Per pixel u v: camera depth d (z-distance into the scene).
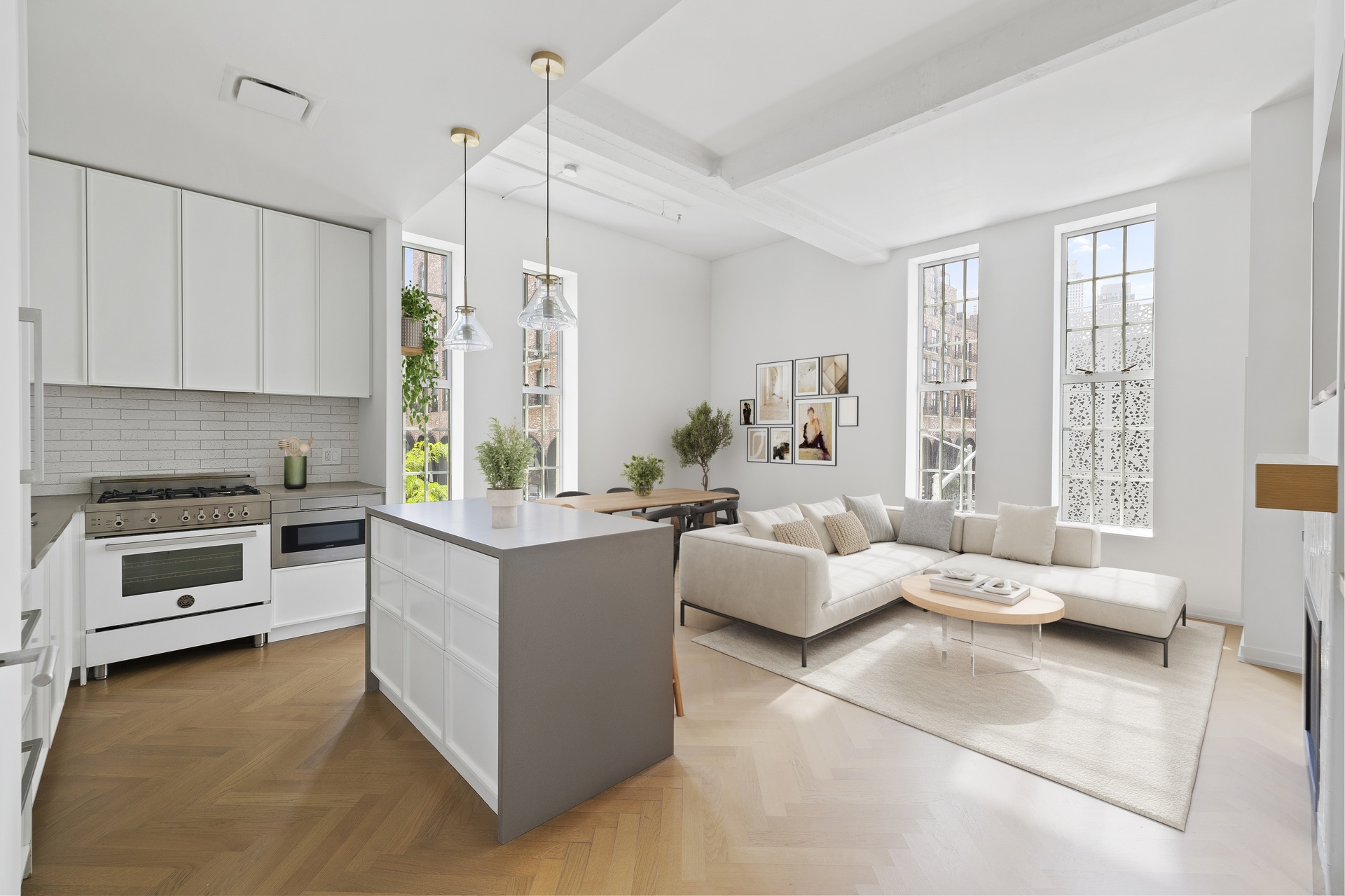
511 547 2.14
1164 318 4.91
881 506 5.77
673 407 8.08
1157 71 3.41
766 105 4.07
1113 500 5.30
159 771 2.51
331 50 2.53
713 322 8.53
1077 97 3.68
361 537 4.34
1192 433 4.79
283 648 3.91
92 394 3.81
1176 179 4.80
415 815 2.26
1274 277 3.68
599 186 6.07
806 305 7.46
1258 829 2.18
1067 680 3.48
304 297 4.31
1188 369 4.80
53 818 2.21
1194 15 2.74
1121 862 2.02
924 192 5.09
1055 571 4.52
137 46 2.48
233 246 4.02
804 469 7.46
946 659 3.84
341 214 4.31
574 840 2.13
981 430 5.93
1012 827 2.20
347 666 3.63
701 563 4.40
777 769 2.58
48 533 2.46
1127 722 2.97
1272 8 2.91
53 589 2.53
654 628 2.61
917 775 2.53
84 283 3.50
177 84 2.76
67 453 3.72
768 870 1.99
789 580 3.81
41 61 2.57
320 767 2.56
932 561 5.03
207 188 3.85
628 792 2.41
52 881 1.89
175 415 4.11
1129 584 4.15
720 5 3.17
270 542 3.93
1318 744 2.07
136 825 2.17
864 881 1.94
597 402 7.24
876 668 3.69
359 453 4.88
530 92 2.84
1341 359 1.34
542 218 6.65
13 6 1.14
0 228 1.05
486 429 6.15
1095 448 5.39
